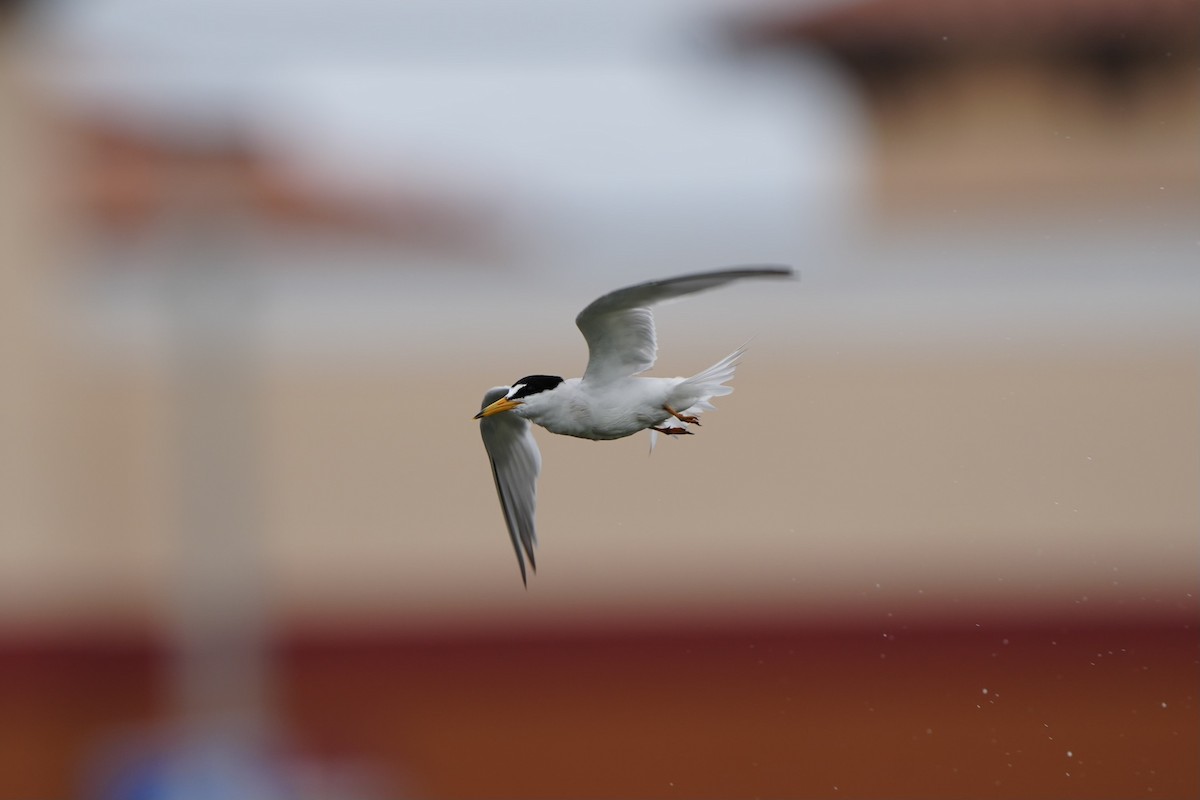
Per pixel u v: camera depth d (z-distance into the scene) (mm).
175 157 21766
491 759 17047
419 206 26344
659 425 8695
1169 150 19953
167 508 17297
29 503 17188
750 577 16922
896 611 16797
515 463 9633
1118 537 16719
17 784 17062
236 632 17172
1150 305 16781
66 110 19125
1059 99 20859
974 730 16703
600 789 16891
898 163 19297
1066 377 16812
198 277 17391
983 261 17141
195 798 16484
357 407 17266
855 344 16922
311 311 17438
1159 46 20469
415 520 17188
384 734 17062
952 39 20781
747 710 16859
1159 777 16562
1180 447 16703
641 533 17000
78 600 17234
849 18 21141
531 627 17031
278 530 17266
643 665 16984
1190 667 16625
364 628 17156
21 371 17250
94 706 17203
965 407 16859
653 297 7863
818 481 16922
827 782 16734
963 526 16828
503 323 17125
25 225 17422
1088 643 16672
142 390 17344
